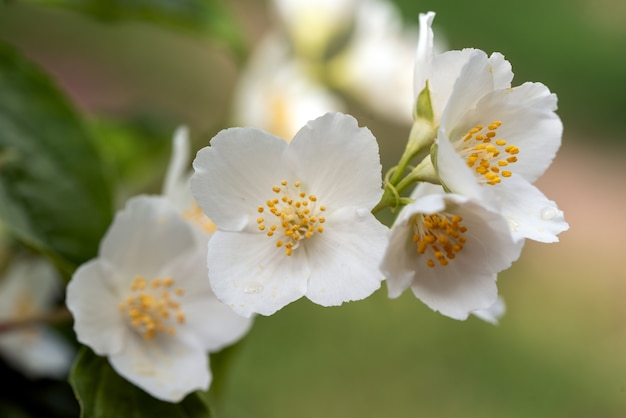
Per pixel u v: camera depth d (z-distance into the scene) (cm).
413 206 27
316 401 67
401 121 48
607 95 126
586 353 83
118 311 31
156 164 41
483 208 27
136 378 30
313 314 74
